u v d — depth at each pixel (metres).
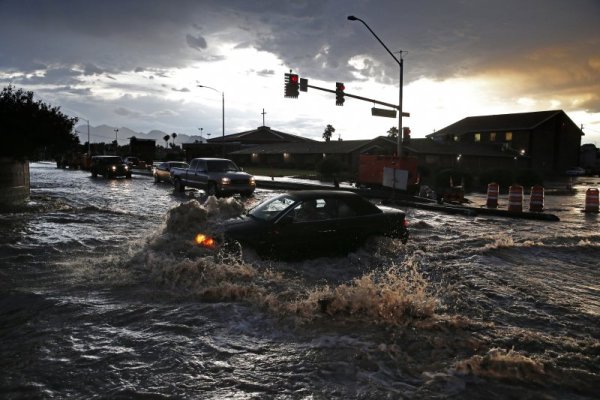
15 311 5.70
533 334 5.10
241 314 5.60
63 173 46.22
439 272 7.91
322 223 8.48
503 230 13.60
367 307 5.70
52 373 4.06
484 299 6.45
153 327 5.18
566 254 9.84
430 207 19.83
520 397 3.72
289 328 5.18
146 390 3.78
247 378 4.01
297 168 62.06
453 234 12.54
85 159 52.06
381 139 57.25
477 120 74.00
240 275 7.25
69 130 17.67
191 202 9.31
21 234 10.95
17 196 17.64
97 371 4.11
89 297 6.27
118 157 37.88
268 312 5.68
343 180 38.97
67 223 12.84
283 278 7.29
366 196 25.66
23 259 8.43
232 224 8.44
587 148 93.69
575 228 14.45
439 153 53.12
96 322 5.34
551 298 6.56
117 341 4.79
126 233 11.27
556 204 23.97
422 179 40.94
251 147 79.62
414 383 3.94
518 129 65.44
